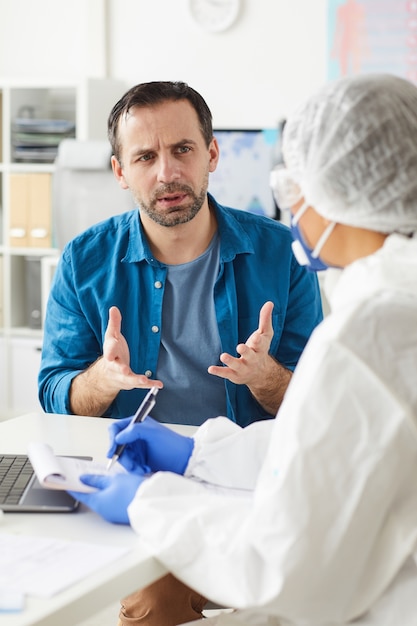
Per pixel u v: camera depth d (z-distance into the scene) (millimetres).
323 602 1329
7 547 1415
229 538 1379
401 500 1339
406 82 1516
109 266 2441
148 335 2395
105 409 2320
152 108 2289
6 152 5492
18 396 5512
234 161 5223
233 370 2025
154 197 2307
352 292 1391
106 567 1360
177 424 2299
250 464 1674
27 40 5840
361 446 1299
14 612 1204
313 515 1301
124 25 5574
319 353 1325
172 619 2025
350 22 5094
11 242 5484
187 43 5441
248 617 1590
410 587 1343
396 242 1434
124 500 1529
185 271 2404
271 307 2057
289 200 1576
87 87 5258
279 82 5270
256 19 5285
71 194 4887
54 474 1593
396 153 1444
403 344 1314
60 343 2457
